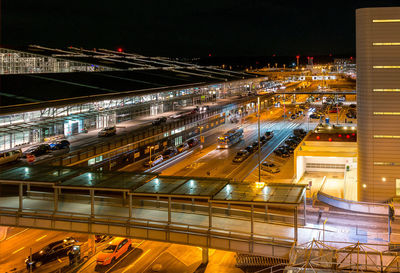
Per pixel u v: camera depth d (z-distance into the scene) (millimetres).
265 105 187500
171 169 83312
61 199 48250
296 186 42094
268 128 132250
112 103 116625
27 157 72750
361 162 55156
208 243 37969
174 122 107250
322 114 156625
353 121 135875
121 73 151625
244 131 127812
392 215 44531
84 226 41156
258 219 42625
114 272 43188
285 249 35781
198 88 165250
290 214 48562
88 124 103812
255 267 43094
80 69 152750
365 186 54875
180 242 38781
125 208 45375
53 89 104000
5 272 43531
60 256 47531
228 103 164500
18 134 83312
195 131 118688
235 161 88438
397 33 52125
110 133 96000
